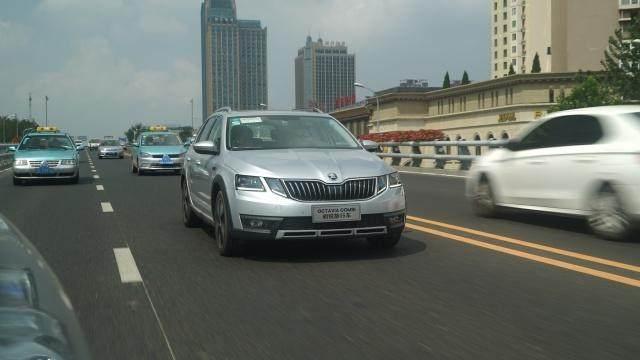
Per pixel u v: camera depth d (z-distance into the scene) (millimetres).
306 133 8203
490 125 91500
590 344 4281
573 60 114625
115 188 18047
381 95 111562
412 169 24891
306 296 5621
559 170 9039
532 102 85062
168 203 13703
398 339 4422
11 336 1729
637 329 4605
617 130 8344
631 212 8008
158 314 5090
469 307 5215
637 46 64875
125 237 9000
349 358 4059
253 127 8180
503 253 7520
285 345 4324
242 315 5047
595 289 5781
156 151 24906
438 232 9086
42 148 20875
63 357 1766
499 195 10328
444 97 102938
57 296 1979
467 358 4039
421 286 5945
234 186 7035
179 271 6684
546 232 9102
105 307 5297
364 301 5438
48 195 15977
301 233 6730
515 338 4418
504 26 155250
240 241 7293
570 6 114312
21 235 2230
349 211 6828
